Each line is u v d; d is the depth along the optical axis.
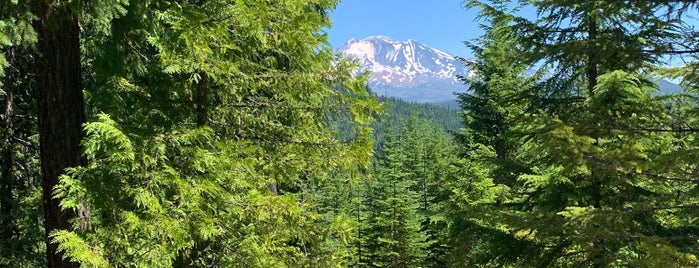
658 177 5.45
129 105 6.20
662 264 5.00
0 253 8.87
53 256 5.20
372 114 7.21
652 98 6.97
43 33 4.99
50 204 5.15
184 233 5.05
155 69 6.45
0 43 4.52
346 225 7.16
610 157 5.35
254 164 7.29
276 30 6.21
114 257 4.89
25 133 9.73
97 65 5.89
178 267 6.66
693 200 6.27
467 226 8.22
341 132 8.71
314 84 6.92
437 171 30.66
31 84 8.69
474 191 15.60
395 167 26.02
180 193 5.35
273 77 6.92
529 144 8.54
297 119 7.41
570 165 5.83
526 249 7.64
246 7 5.04
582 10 7.16
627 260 5.56
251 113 7.28
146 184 5.21
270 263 6.55
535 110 8.38
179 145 5.70
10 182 9.40
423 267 22.20
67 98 5.12
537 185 8.66
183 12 5.32
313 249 7.53
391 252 21.86
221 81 6.06
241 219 6.44
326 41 7.65
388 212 22.11
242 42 6.26
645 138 7.09
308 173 7.67
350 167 7.41
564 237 6.27
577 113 7.89
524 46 8.27
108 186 4.93
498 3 8.98
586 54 6.25
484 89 17.61
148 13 5.36
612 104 7.14
